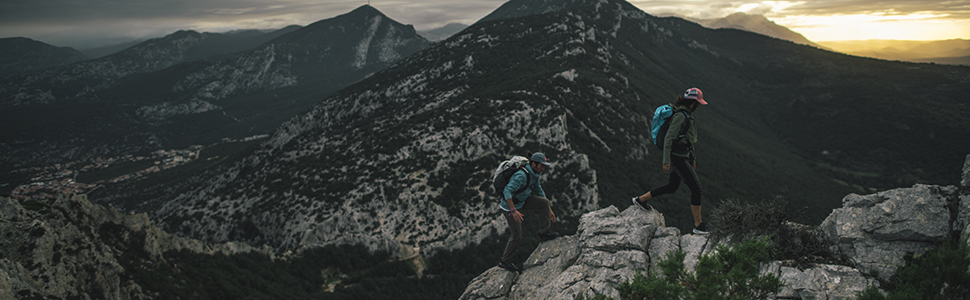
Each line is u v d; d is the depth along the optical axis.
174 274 43.56
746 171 121.25
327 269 58.97
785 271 7.05
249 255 56.19
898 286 6.06
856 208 7.52
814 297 6.53
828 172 158.62
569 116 97.38
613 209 9.89
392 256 62.31
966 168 7.16
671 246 8.63
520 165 9.17
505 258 9.65
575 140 92.94
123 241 41.81
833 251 7.18
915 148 160.12
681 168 8.56
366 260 60.84
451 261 62.88
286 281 53.78
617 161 95.62
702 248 8.25
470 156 81.31
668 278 6.71
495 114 88.38
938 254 5.82
